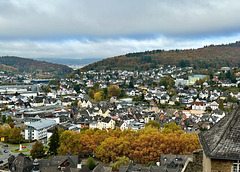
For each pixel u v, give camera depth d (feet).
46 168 352.49
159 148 394.11
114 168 360.48
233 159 72.64
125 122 641.81
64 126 599.98
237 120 82.07
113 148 411.75
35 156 436.76
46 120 650.02
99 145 435.94
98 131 488.85
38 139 572.51
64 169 349.20
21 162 382.63
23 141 554.05
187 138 401.49
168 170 312.50
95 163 388.16
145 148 395.34
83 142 446.19
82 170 330.95
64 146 437.99
